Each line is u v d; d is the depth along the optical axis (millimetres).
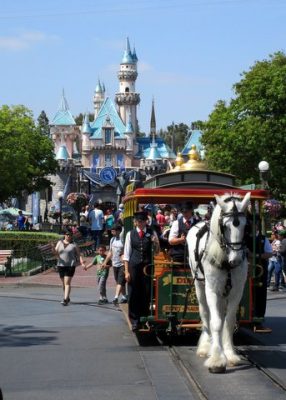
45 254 32312
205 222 12180
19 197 84625
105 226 38531
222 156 59281
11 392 9898
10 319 17984
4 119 75438
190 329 13469
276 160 57750
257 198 13102
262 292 13438
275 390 9586
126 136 148125
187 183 13938
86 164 148000
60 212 51656
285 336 14680
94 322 17266
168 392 9625
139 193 13508
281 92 56781
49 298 23031
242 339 14234
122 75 165375
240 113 59500
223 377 10406
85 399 9406
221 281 11094
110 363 11883
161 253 13438
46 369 11469
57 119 153125
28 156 76562
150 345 13625
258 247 13258
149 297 13664
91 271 31812
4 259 30016
